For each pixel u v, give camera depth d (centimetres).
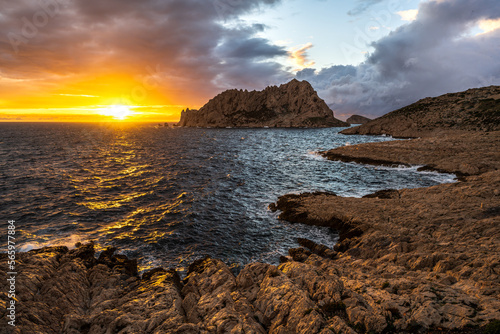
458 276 1283
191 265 1894
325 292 1232
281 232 2425
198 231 2466
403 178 4219
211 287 1477
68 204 3117
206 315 1189
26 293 1291
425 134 9688
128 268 1841
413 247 1748
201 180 4369
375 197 3100
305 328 1000
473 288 1130
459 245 1630
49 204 3089
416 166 4903
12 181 4081
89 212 2891
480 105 9712
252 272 1564
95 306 1359
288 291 1240
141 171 5116
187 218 2764
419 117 11188
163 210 2997
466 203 2369
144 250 2122
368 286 1268
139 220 2709
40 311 1188
